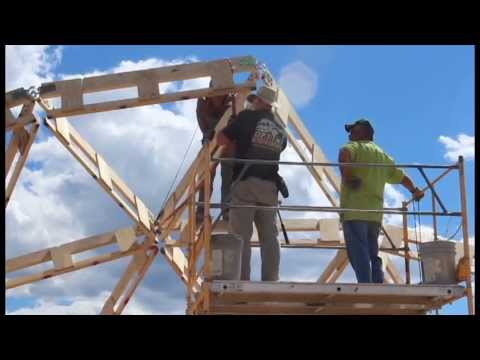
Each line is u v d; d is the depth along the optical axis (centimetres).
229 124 657
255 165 634
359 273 630
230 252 588
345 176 658
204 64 869
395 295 585
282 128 666
